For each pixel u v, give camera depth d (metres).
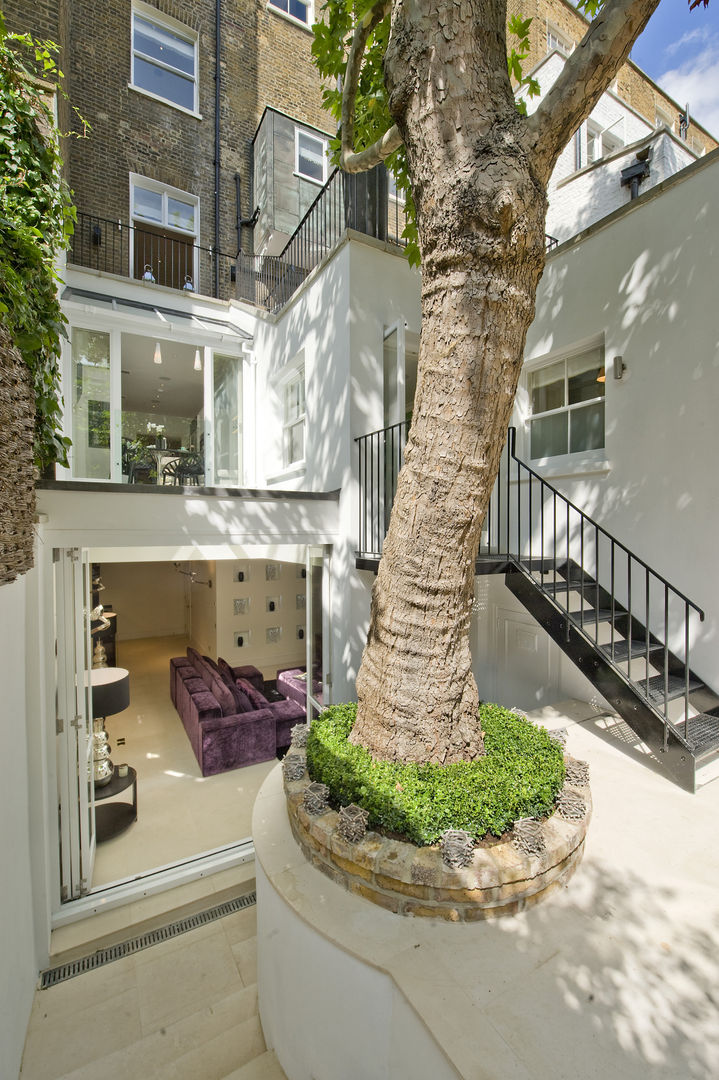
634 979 1.52
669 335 3.52
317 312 4.52
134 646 9.94
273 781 2.81
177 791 4.31
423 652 2.14
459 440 1.98
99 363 5.48
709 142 9.84
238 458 6.50
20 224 2.18
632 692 2.94
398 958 1.56
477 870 1.72
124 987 2.46
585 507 4.19
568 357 4.52
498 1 1.93
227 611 7.59
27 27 3.85
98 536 2.98
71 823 2.94
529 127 1.83
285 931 1.86
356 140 3.36
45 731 2.71
